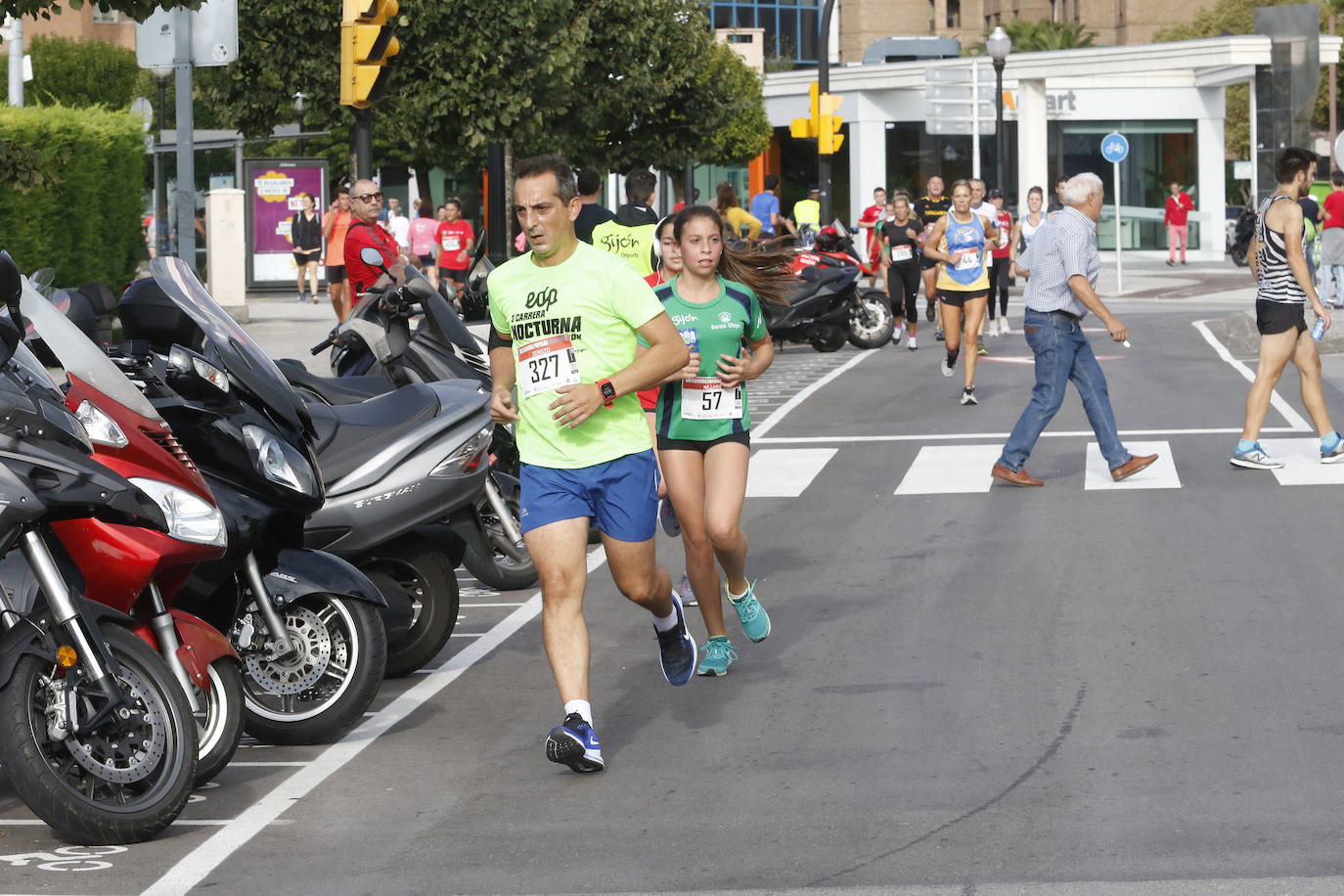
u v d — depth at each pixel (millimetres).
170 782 5996
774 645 8719
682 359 6770
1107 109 56875
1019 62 55875
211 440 6812
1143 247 57719
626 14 34625
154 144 35344
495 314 6895
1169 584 9656
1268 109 34375
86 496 5848
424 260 34094
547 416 6758
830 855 5621
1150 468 13789
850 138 59594
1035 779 6359
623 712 7629
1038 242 13000
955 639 8633
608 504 6855
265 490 6926
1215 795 6074
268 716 7262
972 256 19031
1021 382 20656
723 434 8031
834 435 16594
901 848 5656
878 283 45219
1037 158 56531
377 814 6328
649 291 6746
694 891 5340
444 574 8445
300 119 34344
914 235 25797
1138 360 22891
